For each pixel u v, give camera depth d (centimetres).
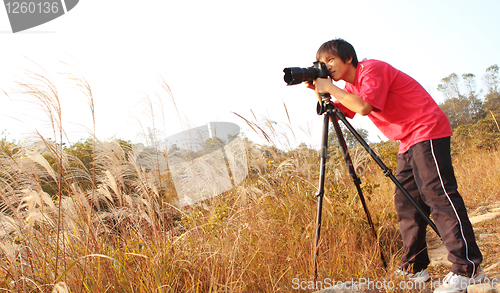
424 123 183
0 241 183
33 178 200
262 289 191
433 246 263
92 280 180
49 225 196
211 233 244
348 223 252
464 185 443
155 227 221
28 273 179
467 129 1231
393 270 187
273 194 296
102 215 228
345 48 198
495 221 283
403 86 189
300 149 348
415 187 203
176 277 191
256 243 226
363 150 305
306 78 195
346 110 231
